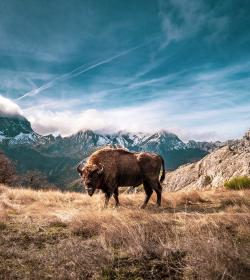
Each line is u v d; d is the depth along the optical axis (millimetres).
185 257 6441
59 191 19641
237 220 8797
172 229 8242
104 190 14297
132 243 7016
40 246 7562
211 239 6977
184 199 15211
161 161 15250
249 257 6258
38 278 5766
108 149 14578
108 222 8875
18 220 9828
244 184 20312
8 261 6500
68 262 6355
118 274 6035
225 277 5613
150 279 5930
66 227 9109
